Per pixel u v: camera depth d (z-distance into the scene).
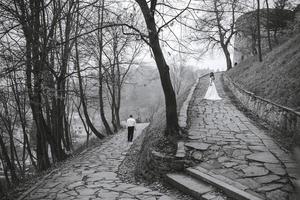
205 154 9.71
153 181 9.38
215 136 11.61
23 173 15.70
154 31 10.72
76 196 8.25
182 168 9.14
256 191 6.93
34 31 9.84
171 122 11.31
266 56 23.88
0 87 10.28
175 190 8.34
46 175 11.39
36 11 9.78
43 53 10.23
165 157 9.40
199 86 31.64
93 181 9.91
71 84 22.39
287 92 12.89
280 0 25.67
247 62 30.25
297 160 8.45
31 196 8.58
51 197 8.34
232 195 6.97
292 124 10.62
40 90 11.49
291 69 14.57
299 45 17.81
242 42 43.19
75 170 11.80
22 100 15.38
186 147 10.27
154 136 12.17
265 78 18.14
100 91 24.66
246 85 21.25
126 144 17.83
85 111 22.47
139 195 8.10
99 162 13.21
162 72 11.19
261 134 11.88
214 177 8.01
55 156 15.66
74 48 18.50
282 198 6.51
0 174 24.25
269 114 13.47
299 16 25.84
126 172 11.33
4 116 17.25
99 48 21.94
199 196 7.32
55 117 16.23
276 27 26.16
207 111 17.52
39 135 14.24
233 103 20.33
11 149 16.12
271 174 7.77
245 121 14.56
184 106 18.09
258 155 9.27
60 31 14.42
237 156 9.34
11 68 8.80
